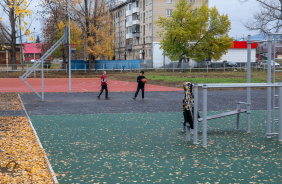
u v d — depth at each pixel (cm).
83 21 5928
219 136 1048
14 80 4456
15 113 1511
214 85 923
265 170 699
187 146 913
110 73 6225
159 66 6750
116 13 10038
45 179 620
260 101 2014
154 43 7300
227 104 1873
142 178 645
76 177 649
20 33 5694
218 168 711
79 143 936
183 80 3878
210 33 6166
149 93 2625
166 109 1681
